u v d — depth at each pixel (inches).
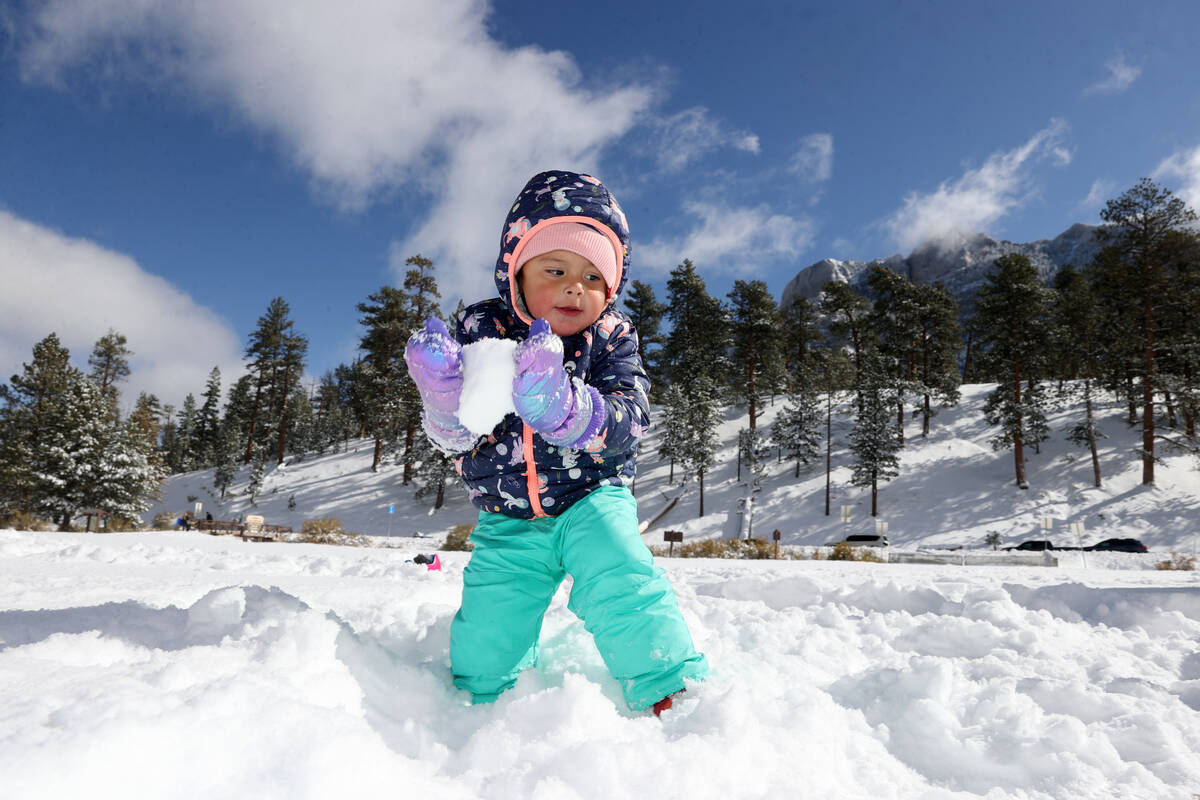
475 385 64.3
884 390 2164.1
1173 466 1681.8
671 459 2117.4
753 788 46.9
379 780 40.4
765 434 2448.3
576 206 83.0
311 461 2800.2
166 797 35.1
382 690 67.4
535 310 85.4
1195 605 129.5
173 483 2829.7
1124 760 59.7
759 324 2591.0
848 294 2797.7
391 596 130.7
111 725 35.8
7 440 1694.1
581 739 51.3
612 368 85.8
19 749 32.8
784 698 66.3
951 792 51.0
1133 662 95.0
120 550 293.9
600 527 79.4
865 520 1726.1
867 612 145.9
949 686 73.3
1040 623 121.3
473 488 87.7
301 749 39.5
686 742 49.5
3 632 73.0
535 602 83.5
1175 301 1630.2
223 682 47.2
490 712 67.1
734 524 1825.8
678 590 174.4
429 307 2566.4
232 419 3405.5
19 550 297.4
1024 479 1750.7
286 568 255.4
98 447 1609.3
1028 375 1897.1
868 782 51.8
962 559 893.2
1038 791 53.3
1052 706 73.7
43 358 1963.6
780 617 132.6
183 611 88.0
